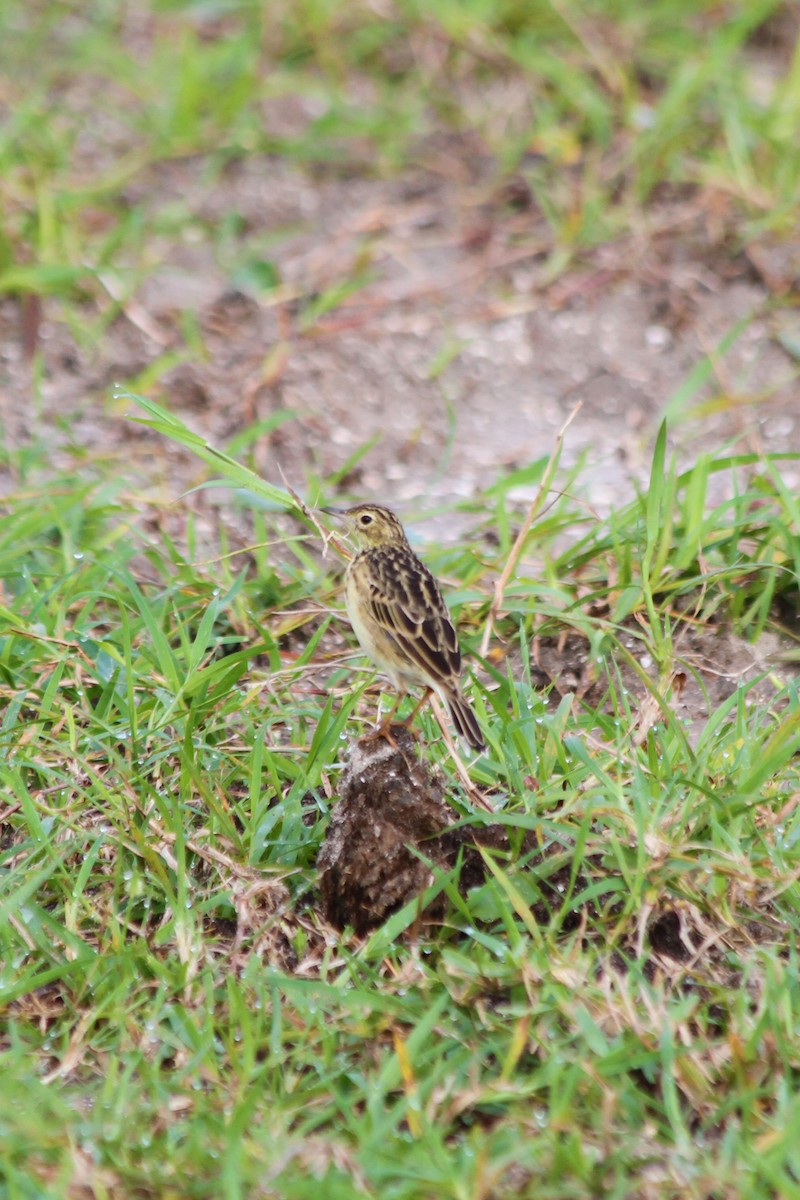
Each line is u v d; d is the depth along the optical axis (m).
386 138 18.44
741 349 15.62
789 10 20.08
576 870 8.56
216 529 13.09
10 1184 7.18
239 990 8.29
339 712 9.90
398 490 13.96
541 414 15.11
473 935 8.48
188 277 16.69
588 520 12.45
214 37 20.50
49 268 15.77
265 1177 7.20
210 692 10.20
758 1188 7.24
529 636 11.46
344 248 17.12
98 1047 8.13
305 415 14.86
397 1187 7.16
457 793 9.41
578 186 17.44
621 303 16.19
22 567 11.59
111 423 14.59
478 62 19.12
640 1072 8.05
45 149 17.58
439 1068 7.74
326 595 11.88
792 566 11.80
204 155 18.47
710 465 12.02
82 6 21.00
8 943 8.66
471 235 17.16
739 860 8.67
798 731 9.42
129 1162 7.35
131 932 8.88
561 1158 7.27
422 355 15.73
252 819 9.27
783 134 17.30
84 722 10.16
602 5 19.14
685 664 10.66
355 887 8.88
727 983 8.51
